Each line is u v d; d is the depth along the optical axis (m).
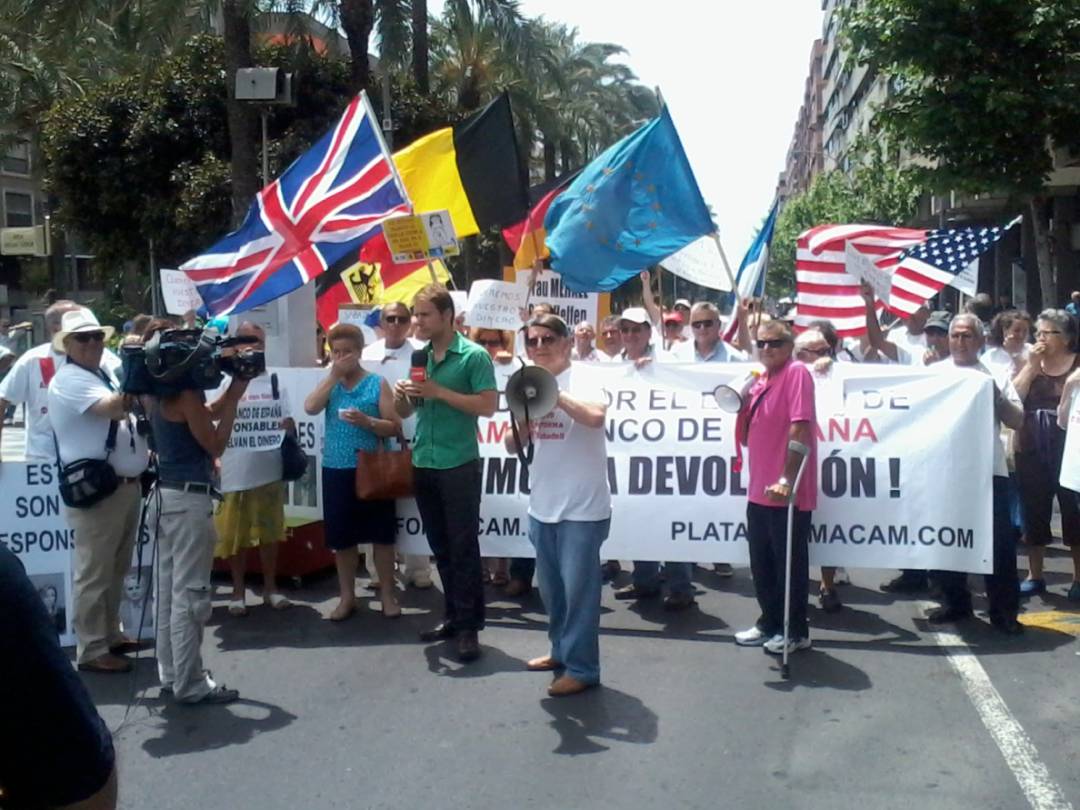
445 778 4.77
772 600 6.41
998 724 5.22
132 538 6.41
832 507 7.03
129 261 24.00
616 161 8.63
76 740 1.94
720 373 7.38
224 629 7.12
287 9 21.34
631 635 6.82
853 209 34.47
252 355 5.55
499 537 7.63
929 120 16.70
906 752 4.93
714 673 6.05
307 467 8.27
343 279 11.35
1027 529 7.64
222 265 7.72
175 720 5.52
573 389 7.52
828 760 4.86
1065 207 25.50
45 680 1.90
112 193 21.81
